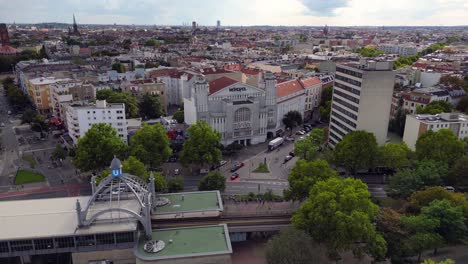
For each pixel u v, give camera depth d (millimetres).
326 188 106000
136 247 94188
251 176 163125
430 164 137125
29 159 180250
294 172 126875
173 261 90812
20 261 99688
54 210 103750
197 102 188000
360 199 101500
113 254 97438
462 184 132000
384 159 149375
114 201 107000
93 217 94812
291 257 89500
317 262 91875
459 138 169000
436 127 165375
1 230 93688
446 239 104125
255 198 135000
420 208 112750
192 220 111438
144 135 157250
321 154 173875
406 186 130000
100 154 151750
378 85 159875
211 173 136750
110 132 160500
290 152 191250
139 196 100250
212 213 113312
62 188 150875
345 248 96375
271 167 173250
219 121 192250
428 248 99500
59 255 104000
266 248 97688
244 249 112438
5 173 164500
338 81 182750
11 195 144375
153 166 156250
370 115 164250
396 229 102125
